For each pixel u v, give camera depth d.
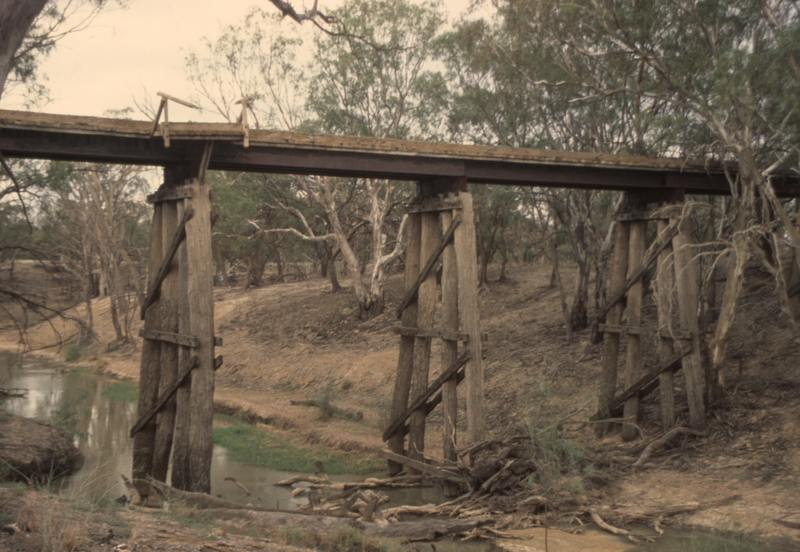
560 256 35.34
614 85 17.03
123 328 35.62
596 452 12.43
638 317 13.58
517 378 18.03
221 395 21.78
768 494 9.76
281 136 10.59
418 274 12.80
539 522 9.71
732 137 12.50
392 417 12.87
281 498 11.67
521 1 16.48
